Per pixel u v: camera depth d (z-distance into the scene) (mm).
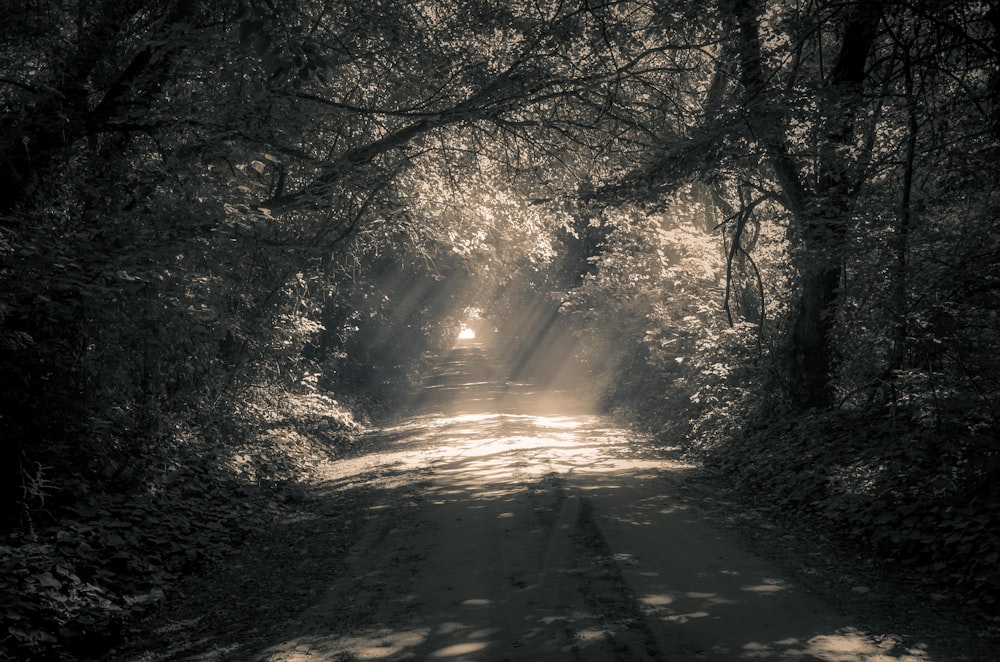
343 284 23516
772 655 5297
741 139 11984
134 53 11266
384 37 12789
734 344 16422
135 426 10469
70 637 6230
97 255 8414
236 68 11125
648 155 13797
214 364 13703
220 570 8422
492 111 13508
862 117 12758
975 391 9172
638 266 24922
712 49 14727
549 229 22828
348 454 17547
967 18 11516
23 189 9539
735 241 15555
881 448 10312
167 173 10461
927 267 10328
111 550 8094
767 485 11344
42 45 10227
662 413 20531
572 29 12867
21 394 8141
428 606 6609
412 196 17359
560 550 8234
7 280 7844
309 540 9445
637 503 10609
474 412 24984
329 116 12805
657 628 5852
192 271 10008
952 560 7055
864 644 5480
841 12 12320
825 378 14031
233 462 12781
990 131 11164
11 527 7746
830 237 11648
